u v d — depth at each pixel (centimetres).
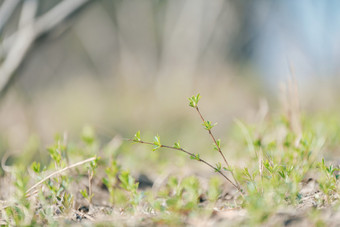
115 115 1416
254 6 1906
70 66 2086
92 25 2050
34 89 1886
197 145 705
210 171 360
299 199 245
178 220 223
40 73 1933
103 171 331
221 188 294
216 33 1933
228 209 242
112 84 1933
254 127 392
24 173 333
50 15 606
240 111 1152
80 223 242
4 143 634
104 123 1326
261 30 1947
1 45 612
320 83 1177
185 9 1752
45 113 1280
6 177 334
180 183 298
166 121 1184
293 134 344
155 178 365
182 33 1742
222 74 1788
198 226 218
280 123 385
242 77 1803
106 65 2056
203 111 1237
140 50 1941
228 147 438
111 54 2070
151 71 1880
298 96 370
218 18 1909
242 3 1947
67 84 1988
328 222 206
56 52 2019
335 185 252
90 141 371
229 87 1642
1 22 628
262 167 269
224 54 1930
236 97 1461
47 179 273
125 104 1545
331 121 455
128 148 425
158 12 1986
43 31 602
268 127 412
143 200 283
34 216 246
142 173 377
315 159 298
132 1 1966
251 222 206
